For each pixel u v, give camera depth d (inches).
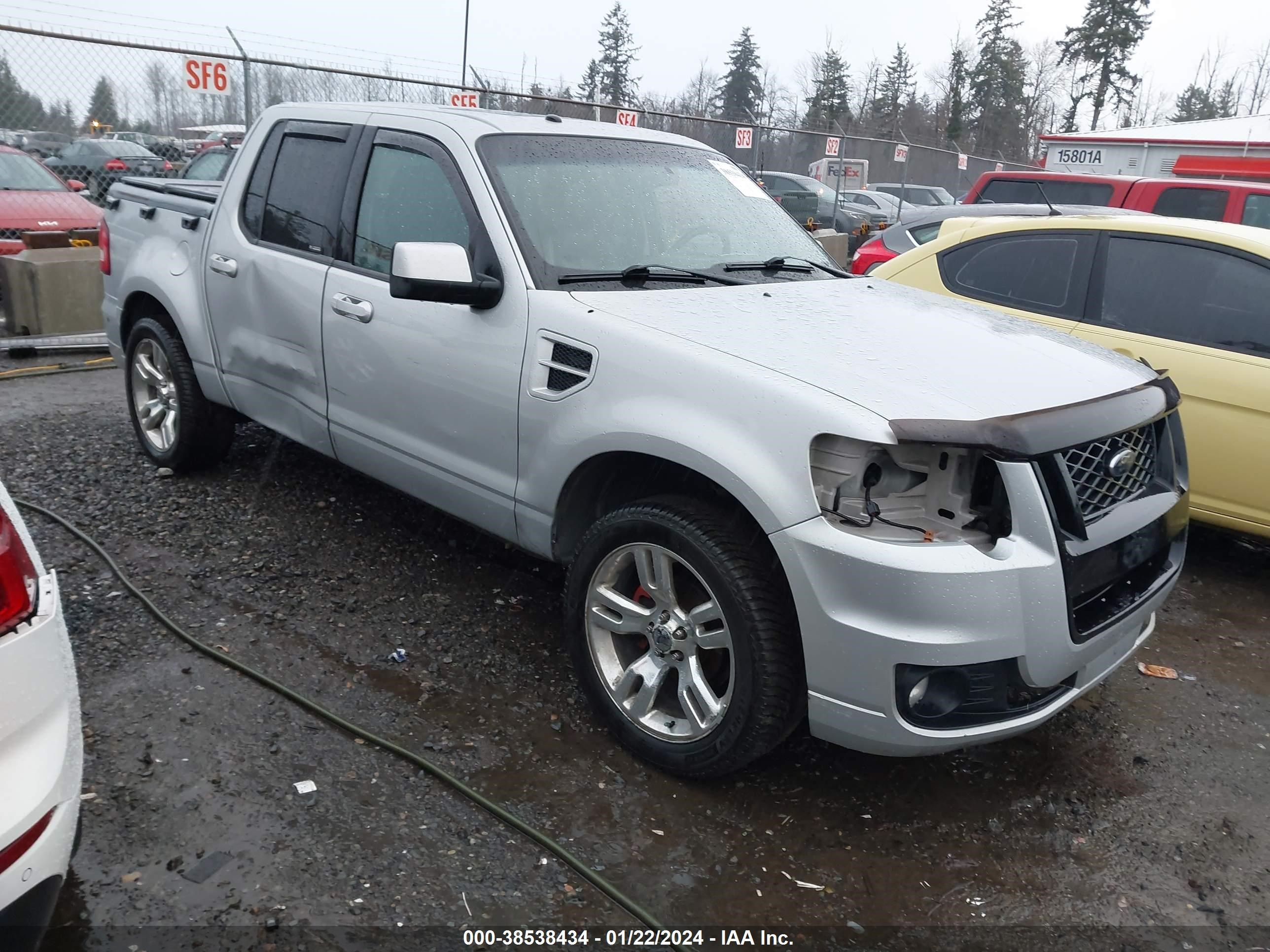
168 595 156.9
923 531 103.8
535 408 128.6
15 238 378.9
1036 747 135.7
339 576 168.1
